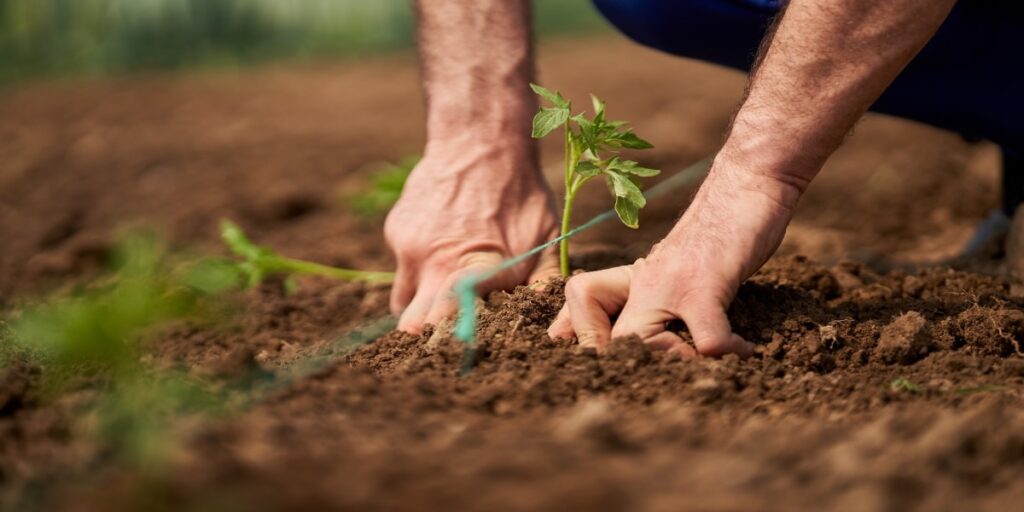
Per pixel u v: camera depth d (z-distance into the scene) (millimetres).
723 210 1232
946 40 1428
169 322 1417
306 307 1508
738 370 1214
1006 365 1230
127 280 1243
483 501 1057
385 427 1144
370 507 1052
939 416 1139
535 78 1382
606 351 1221
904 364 1258
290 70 3912
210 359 1312
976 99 1468
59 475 1109
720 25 1499
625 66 3600
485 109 1358
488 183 1351
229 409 1172
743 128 1234
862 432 1130
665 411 1171
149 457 1081
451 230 1338
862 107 1215
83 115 2994
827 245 1674
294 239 1845
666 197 1888
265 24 4230
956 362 1242
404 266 1354
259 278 1474
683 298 1228
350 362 1283
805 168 1228
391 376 1234
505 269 1328
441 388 1209
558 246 1364
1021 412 1156
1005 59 1438
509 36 1364
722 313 1226
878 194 1917
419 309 1327
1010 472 1104
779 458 1104
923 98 1477
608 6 1538
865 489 1071
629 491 1065
